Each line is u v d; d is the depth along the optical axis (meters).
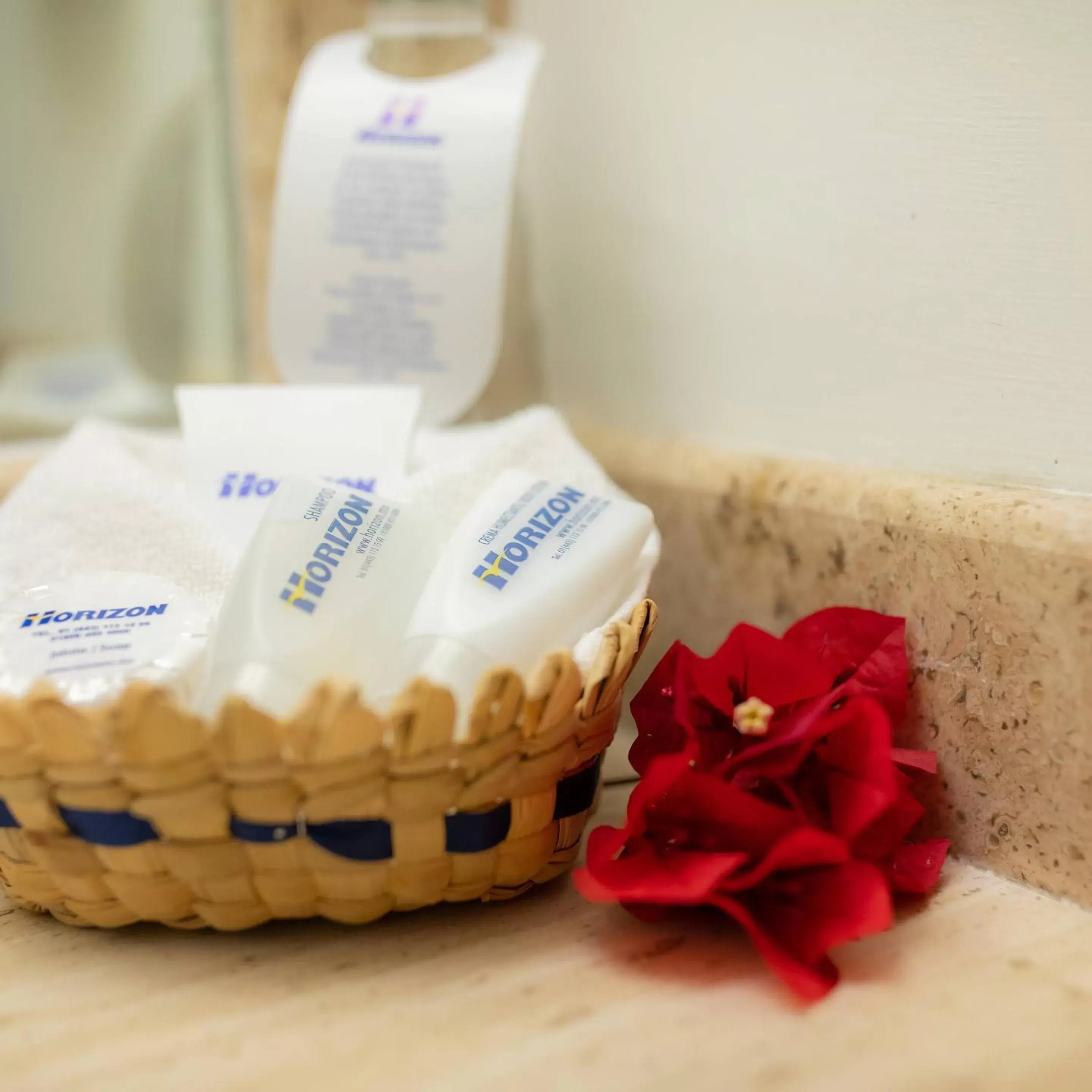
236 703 0.43
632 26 0.64
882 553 0.53
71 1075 0.43
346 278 0.63
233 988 0.46
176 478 0.58
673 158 0.63
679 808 0.49
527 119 0.72
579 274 0.70
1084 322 0.49
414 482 0.55
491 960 0.47
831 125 0.56
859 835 0.50
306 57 0.72
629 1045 0.43
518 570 0.50
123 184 0.70
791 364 0.59
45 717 0.43
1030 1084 0.42
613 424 0.69
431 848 0.46
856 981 0.46
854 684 0.52
